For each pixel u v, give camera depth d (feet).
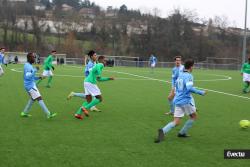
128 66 187.01
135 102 47.98
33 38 262.06
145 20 266.16
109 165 21.04
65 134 28.35
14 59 184.34
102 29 271.90
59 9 307.78
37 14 276.82
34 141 26.02
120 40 265.95
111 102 47.57
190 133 29.60
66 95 53.93
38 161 21.50
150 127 31.76
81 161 21.66
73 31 271.69
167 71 137.59
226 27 260.83
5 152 23.21
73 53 250.37
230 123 34.47
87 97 36.06
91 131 29.63
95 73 35.27
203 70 169.27
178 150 24.44
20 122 32.81
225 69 186.60
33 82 34.12
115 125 32.40
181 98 26.50
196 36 250.98
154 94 57.72
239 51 249.96
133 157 22.63
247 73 64.90
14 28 262.88
